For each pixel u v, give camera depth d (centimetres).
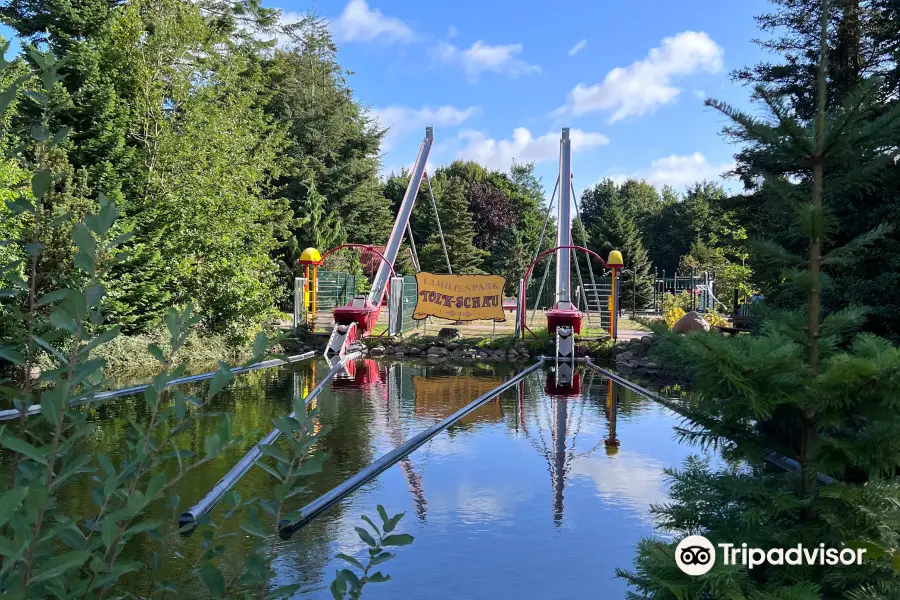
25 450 177
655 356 355
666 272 8875
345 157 5419
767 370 299
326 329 2927
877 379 278
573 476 865
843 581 300
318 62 5822
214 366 1958
